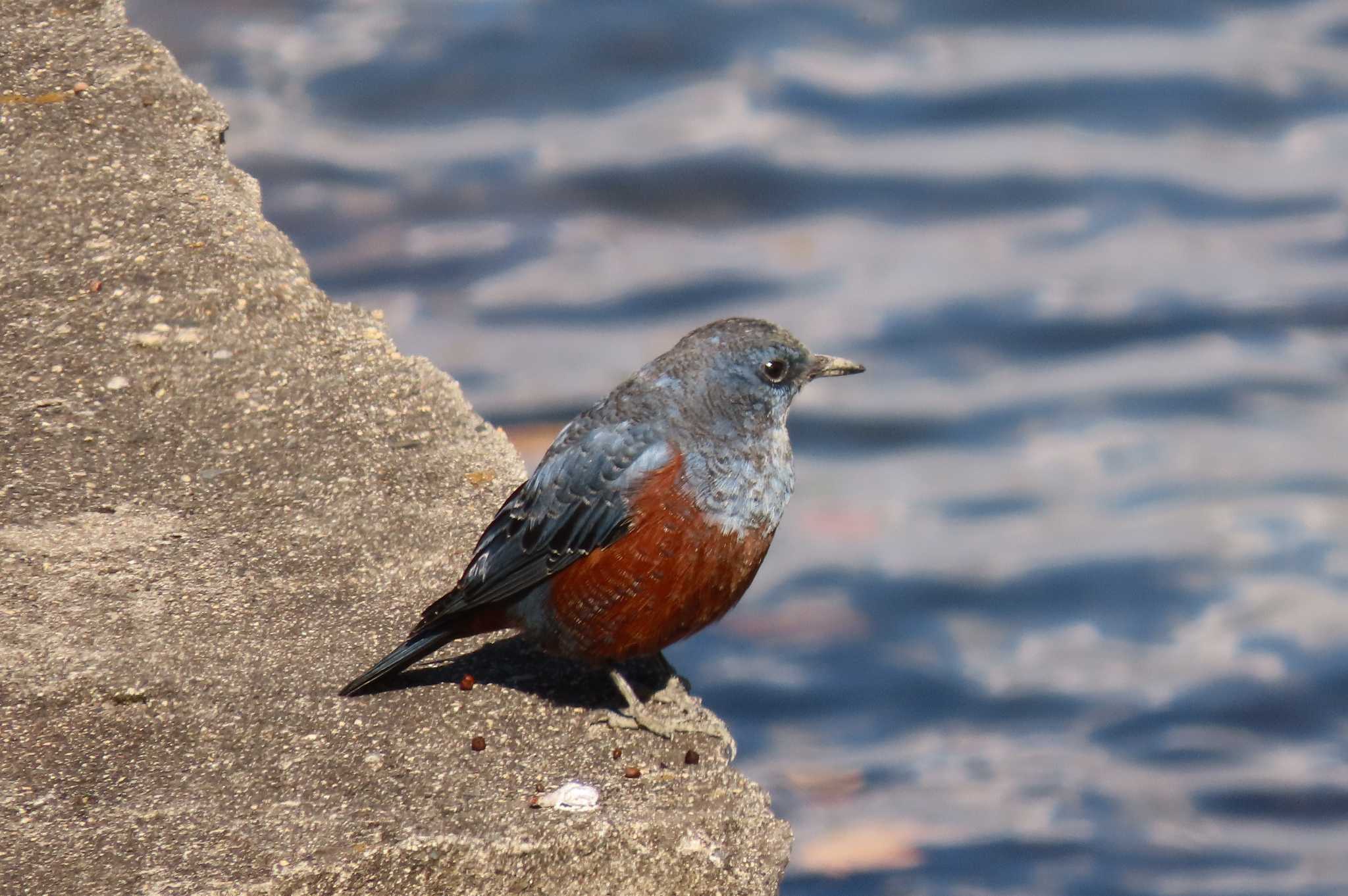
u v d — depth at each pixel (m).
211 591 7.41
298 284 9.22
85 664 6.86
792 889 14.02
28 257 9.13
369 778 6.41
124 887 5.73
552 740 6.77
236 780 6.35
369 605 7.47
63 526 7.69
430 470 8.31
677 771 6.61
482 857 6.01
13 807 6.11
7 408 8.31
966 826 14.82
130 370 8.59
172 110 10.16
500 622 7.22
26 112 9.95
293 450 8.31
